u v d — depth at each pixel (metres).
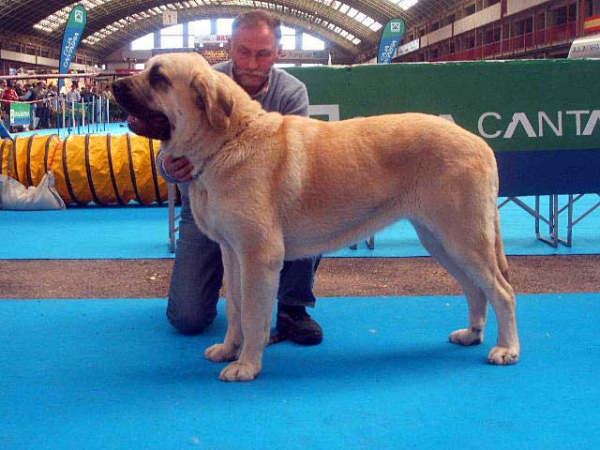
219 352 1.67
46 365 1.64
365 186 1.56
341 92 2.82
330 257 3.01
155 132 1.50
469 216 1.56
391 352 1.74
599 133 2.87
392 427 1.29
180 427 1.29
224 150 1.46
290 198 1.51
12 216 4.18
